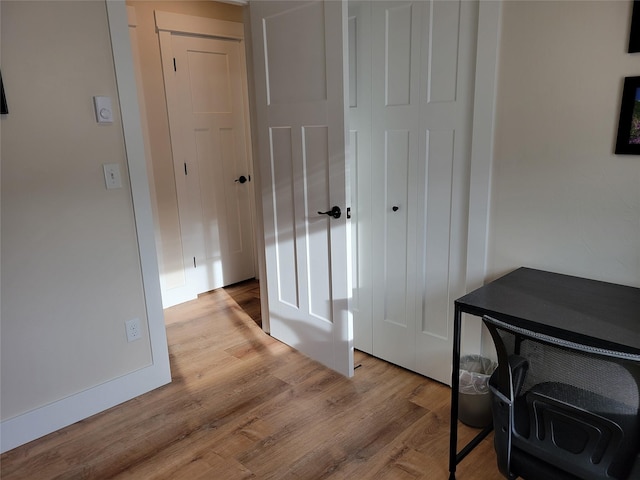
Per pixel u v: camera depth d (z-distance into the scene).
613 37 1.54
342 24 2.02
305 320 2.64
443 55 1.98
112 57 2.07
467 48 1.90
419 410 2.16
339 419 2.11
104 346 2.23
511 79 1.78
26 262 1.95
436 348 2.32
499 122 1.84
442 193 2.11
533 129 1.76
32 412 2.04
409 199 2.24
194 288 3.70
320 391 2.34
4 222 1.87
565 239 1.76
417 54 2.06
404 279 2.37
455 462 1.72
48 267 2.01
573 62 1.63
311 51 2.19
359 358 2.65
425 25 2.00
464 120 1.96
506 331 1.22
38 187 1.94
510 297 1.56
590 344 1.25
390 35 2.13
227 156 3.76
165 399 2.33
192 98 3.46
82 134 2.03
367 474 1.78
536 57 1.71
